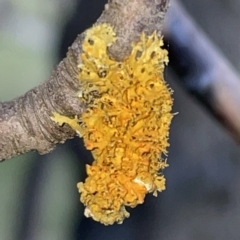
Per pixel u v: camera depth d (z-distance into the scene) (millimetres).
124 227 321
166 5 140
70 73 144
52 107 149
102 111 143
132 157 144
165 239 311
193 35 196
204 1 294
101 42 140
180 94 296
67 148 386
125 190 146
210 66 198
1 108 154
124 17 139
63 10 384
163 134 144
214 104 200
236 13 295
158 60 141
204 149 303
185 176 305
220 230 305
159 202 310
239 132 201
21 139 153
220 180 304
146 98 141
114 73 141
